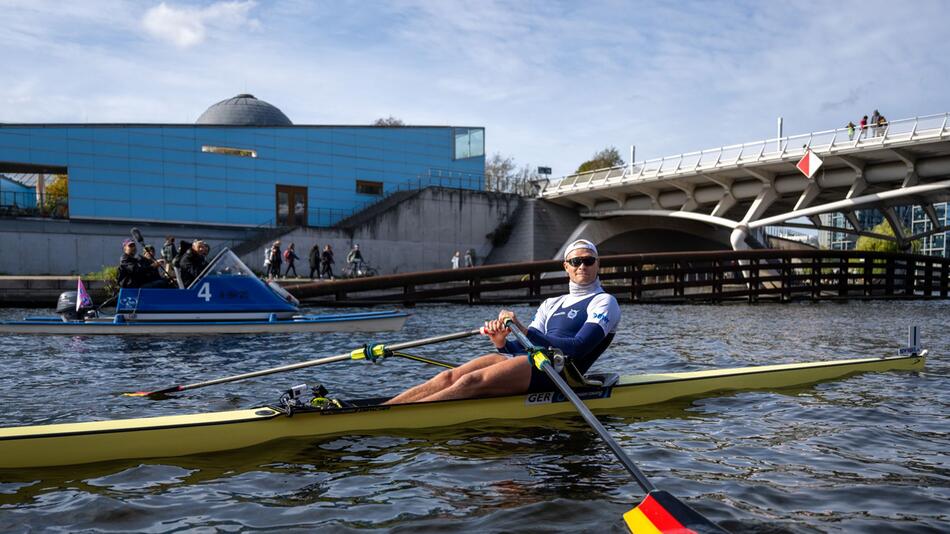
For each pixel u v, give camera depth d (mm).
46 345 11562
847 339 13508
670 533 3301
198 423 4906
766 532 3496
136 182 40406
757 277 30625
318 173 47219
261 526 3619
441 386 5762
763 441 5277
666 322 17891
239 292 14000
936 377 8141
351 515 3756
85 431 4668
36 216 37906
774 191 39438
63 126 38281
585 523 3596
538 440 5230
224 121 52719
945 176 32969
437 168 52094
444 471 4500
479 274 26141
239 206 43969
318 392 5527
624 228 52969
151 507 3893
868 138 32031
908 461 4758
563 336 5883
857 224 42938
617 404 6414
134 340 12375
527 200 52000
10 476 4391
